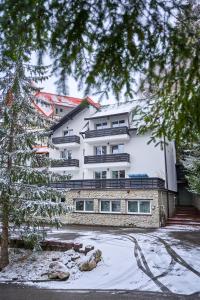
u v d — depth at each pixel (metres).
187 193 28.05
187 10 2.92
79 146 27.28
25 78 9.62
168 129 5.26
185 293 7.45
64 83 3.12
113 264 10.20
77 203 22.62
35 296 7.46
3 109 9.55
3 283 8.73
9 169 10.06
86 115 27.95
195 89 3.59
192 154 13.60
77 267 9.80
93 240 14.11
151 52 3.01
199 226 19.41
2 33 2.79
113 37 2.85
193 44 2.99
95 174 26.00
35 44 2.93
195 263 10.05
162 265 9.92
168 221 21.09
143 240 14.10
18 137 10.20
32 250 11.84
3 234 10.34
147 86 3.45
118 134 24.20
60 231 17.56
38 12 2.65
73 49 2.95
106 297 7.27
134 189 20.30
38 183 10.56
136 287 8.05
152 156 23.44
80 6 2.65
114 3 2.67
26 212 9.88
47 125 10.95
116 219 20.62
